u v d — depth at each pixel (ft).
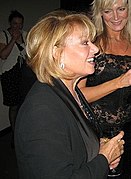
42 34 3.75
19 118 3.63
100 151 4.13
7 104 11.98
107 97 6.15
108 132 6.21
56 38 3.70
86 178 3.61
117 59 6.11
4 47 11.80
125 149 6.23
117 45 6.28
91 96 5.78
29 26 14.84
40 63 3.78
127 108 6.37
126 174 5.86
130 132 6.47
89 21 3.94
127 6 5.94
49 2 15.90
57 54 3.80
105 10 5.91
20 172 3.65
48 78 3.83
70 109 3.85
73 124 3.75
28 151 3.42
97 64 6.10
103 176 3.86
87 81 6.17
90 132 4.12
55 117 3.54
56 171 3.34
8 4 13.41
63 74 3.87
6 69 11.68
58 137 3.46
